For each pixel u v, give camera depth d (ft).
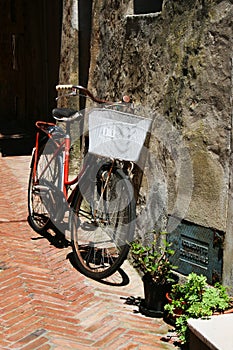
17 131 41.22
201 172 12.35
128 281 14.29
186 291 11.51
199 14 12.41
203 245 12.40
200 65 12.33
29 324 11.96
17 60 44.19
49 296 13.32
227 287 11.58
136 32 15.40
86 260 15.16
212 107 12.00
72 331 11.73
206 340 9.55
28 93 41.50
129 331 11.76
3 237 17.30
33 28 38.27
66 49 25.03
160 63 14.03
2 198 22.26
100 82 18.52
